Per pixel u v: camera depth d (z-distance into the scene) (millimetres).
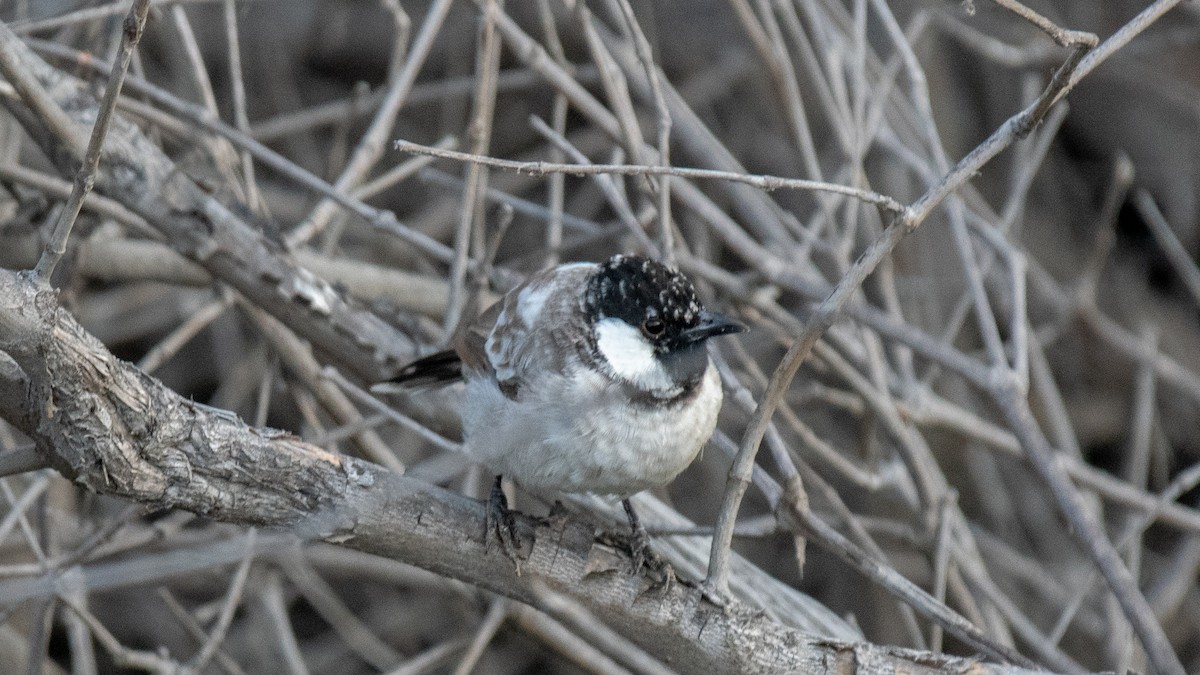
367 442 9492
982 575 9719
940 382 13531
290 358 9750
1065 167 15000
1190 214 14758
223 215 8922
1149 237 14922
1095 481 10367
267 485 5992
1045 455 8602
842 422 13094
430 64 16109
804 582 13000
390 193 15352
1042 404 12742
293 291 9023
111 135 8711
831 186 5809
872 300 13117
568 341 7258
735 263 13883
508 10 15305
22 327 5137
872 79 13031
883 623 12414
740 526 8070
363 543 6301
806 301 11281
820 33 10828
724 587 6488
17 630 11602
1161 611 11852
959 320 11281
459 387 9555
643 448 7160
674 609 6484
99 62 9289
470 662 9312
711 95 14883
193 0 9906
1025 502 13750
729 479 6426
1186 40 13289
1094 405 14336
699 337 7246
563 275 7676
